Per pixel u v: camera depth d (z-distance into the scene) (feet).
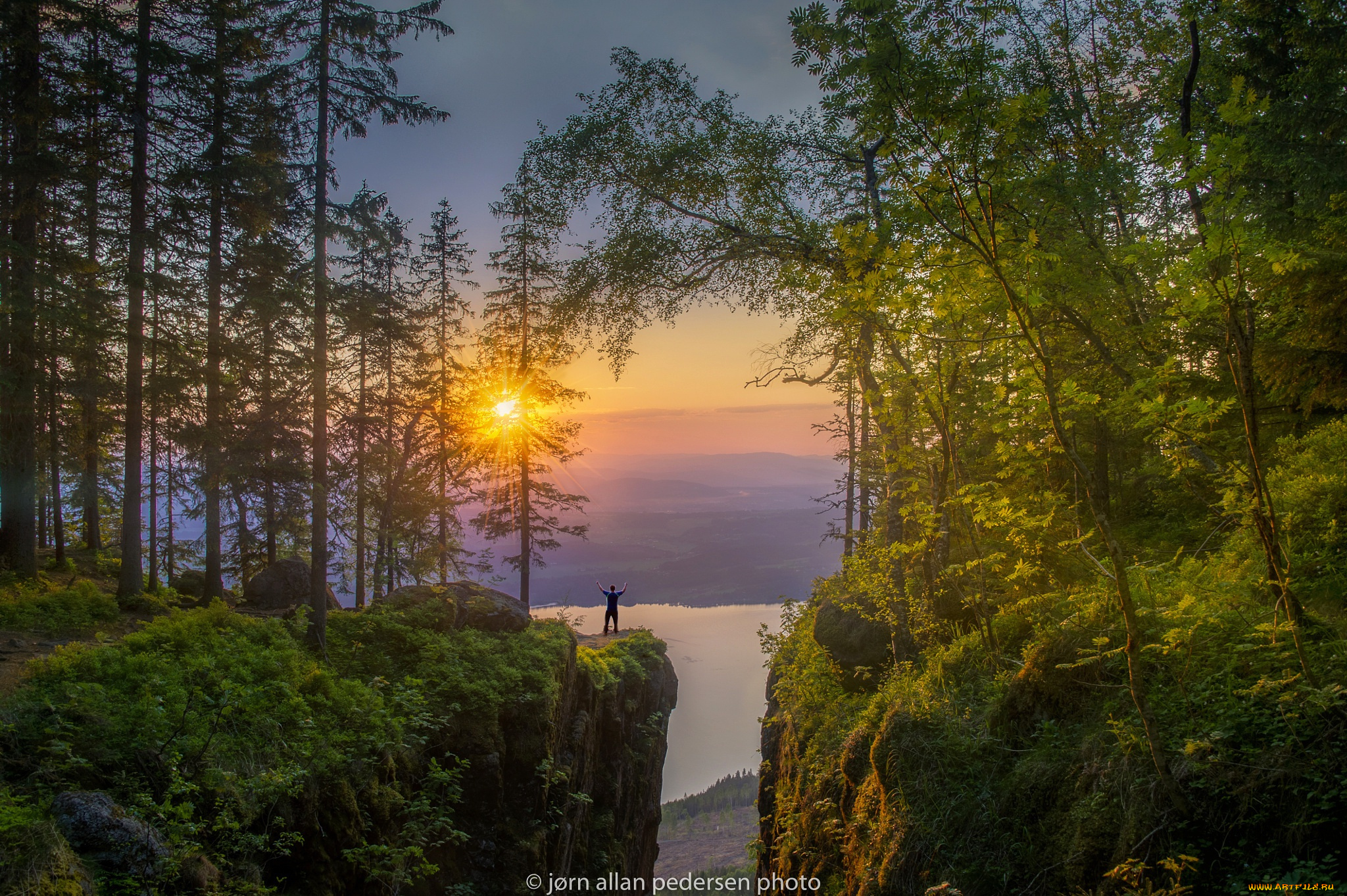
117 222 58.44
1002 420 23.95
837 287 22.07
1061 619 23.11
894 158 16.94
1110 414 28.81
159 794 23.52
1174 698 16.38
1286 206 29.89
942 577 29.68
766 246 39.50
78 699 26.21
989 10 19.39
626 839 62.34
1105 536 14.67
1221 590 19.62
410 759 36.50
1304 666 14.21
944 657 26.13
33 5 47.44
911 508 32.55
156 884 19.12
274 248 61.98
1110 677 18.26
